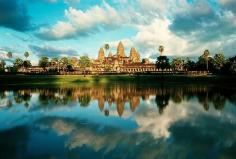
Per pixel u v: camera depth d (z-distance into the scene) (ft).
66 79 520.01
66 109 171.12
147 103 200.13
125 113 153.28
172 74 611.47
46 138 95.40
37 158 74.59
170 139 92.43
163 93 278.67
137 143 88.48
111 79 538.88
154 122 124.26
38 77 515.91
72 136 98.22
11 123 123.24
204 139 91.56
